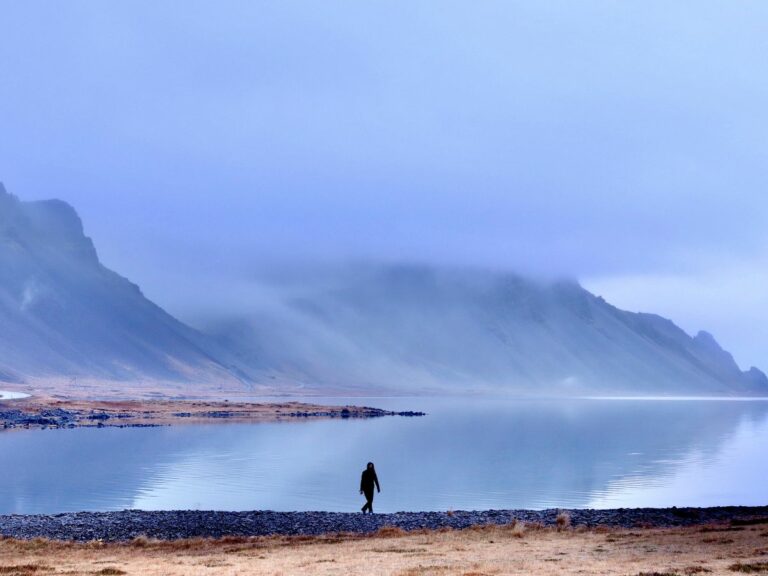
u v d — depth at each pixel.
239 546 41.84
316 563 35.19
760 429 199.62
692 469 100.81
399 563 34.50
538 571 31.58
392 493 77.50
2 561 37.75
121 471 94.19
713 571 30.53
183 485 82.12
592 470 99.38
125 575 32.66
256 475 90.75
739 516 52.00
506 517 52.78
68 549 41.84
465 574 31.16
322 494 76.06
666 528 46.69
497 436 164.50
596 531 45.28
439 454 120.19
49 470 95.12
